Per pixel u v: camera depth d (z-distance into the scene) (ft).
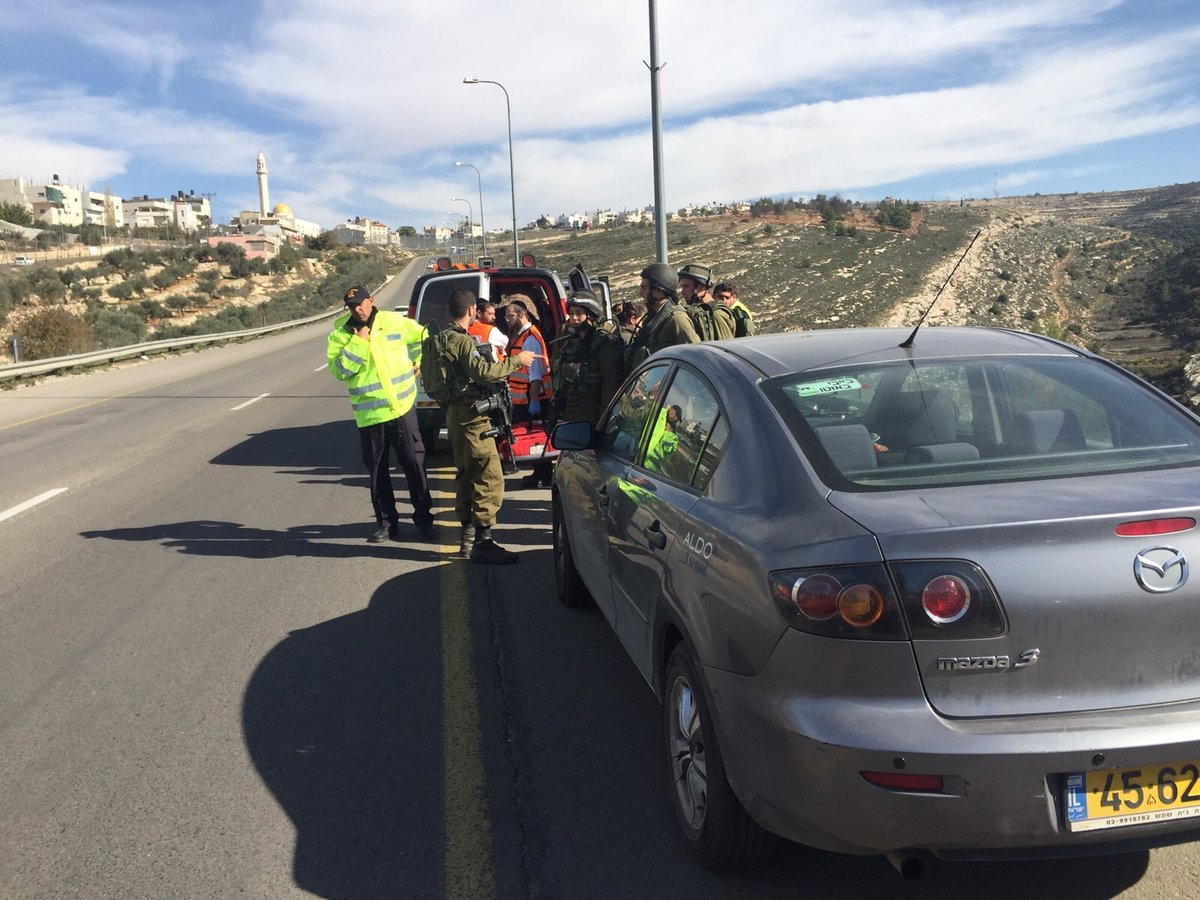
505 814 11.24
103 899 9.71
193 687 15.20
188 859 10.42
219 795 11.81
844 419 9.78
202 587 20.65
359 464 36.19
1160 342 58.65
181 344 105.81
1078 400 10.27
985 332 12.34
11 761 12.80
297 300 244.83
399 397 23.53
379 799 11.64
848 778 7.80
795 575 8.13
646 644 11.72
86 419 51.57
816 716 7.94
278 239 485.56
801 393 10.25
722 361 11.55
